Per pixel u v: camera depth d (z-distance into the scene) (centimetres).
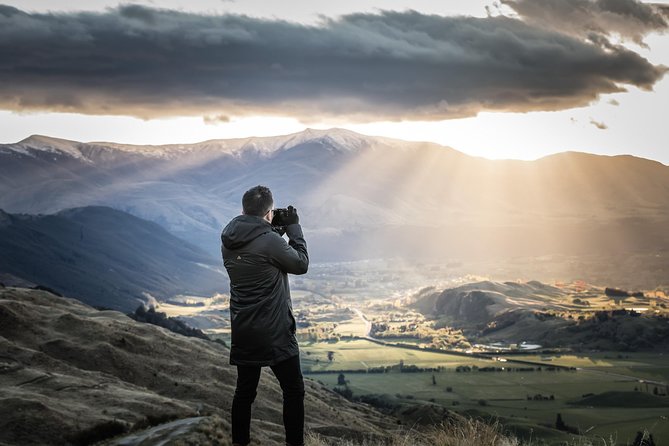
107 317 3397
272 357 762
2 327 2372
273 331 761
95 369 2384
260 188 788
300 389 790
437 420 6209
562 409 18800
